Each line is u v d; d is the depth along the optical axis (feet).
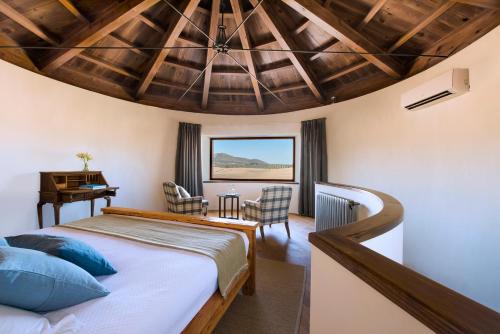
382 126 12.46
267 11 10.31
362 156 13.67
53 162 11.60
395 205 4.95
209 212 18.51
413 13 8.87
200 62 14.65
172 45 11.53
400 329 1.92
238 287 6.20
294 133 18.16
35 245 4.13
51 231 6.50
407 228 10.69
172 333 3.56
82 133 12.88
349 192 9.48
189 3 9.48
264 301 6.91
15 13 8.81
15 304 2.93
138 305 3.39
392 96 11.95
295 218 16.52
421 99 9.14
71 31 10.16
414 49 10.37
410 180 10.68
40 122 11.11
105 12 9.53
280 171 19.40
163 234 6.34
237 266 6.03
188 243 5.73
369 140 13.25
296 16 10.98
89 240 5.84
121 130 14.83
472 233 7.88
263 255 10.27
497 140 7.18
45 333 2.72
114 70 13.52
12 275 2.82
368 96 13.35
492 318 1.47
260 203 12.03
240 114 18.62
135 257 4.90
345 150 14.84
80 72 12.73
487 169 7.45
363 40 10.22
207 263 4.89
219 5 9.84
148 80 14.11
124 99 15.02
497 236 7.14
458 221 8.39
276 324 5.94
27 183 10.60
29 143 10.70
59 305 3.18
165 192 14.56
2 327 2.57
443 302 1.63
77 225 6.98
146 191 16.15
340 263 2.65
